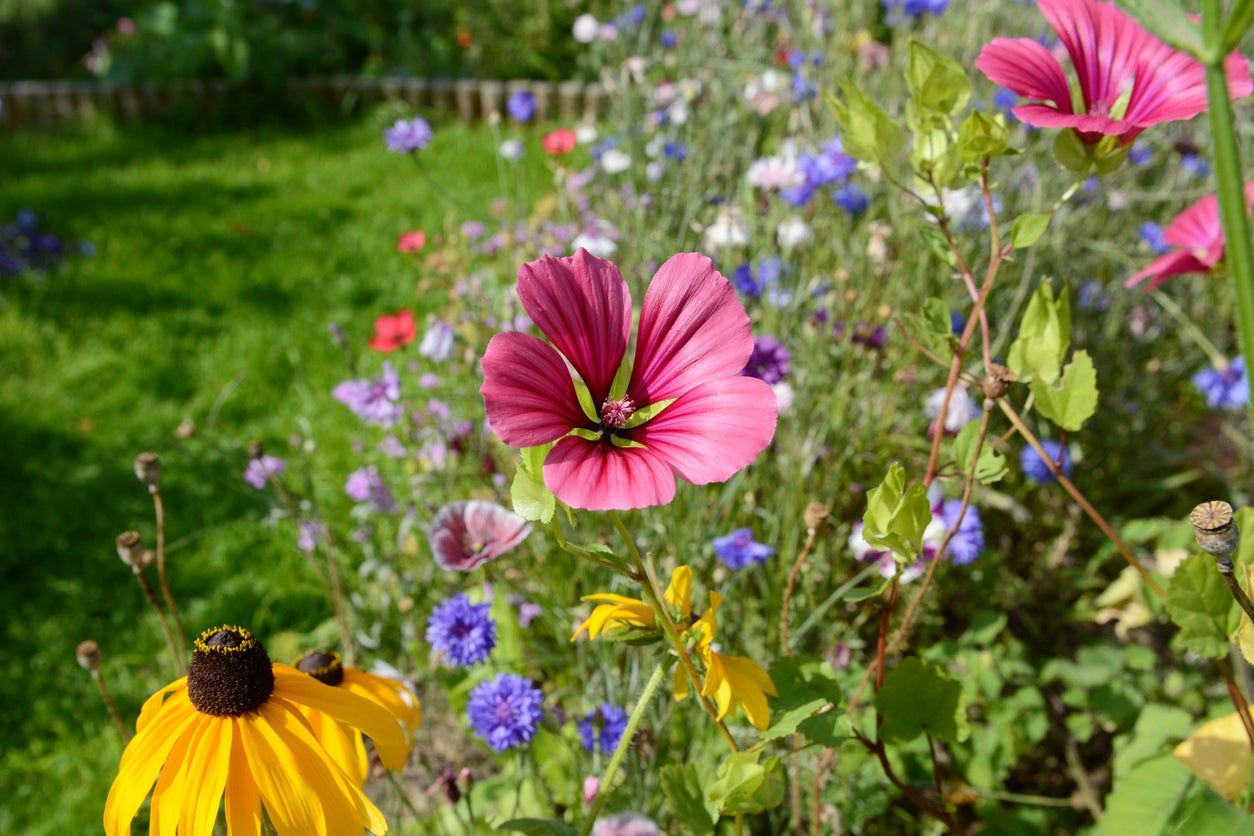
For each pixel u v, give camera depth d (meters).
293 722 0.62
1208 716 0.88
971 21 1.27
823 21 1.50
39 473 1.28
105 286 1.66
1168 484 1.10
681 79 1.40
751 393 0.56
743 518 0.94
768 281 0.99
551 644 0.98
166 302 1.63
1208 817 0.62
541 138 2.24
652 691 0.63
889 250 1.08
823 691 0.66
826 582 0.95
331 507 1.17
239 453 1.28
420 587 0.99
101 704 1.03
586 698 0.85
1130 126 0.60
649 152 1.23
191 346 1.52
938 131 0.66
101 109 2.58
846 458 1.00
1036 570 1.04
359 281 1.68
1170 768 0.75
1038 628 1.00
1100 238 1.21
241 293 1.66
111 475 1.28
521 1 2.66
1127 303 1.17
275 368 1.46
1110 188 1.18
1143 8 0.46
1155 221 1.27
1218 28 0.44
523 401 0.54
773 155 1.21
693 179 1.08
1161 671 0.96
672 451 0.55
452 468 1.02
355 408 1.01
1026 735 0.88
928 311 0.69
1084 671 0.90
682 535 0.89
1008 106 1.16
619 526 0.58
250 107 2.57
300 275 1.70
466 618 0.79
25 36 2.93
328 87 2.61
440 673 0.90
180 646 0.79
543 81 2.67
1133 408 1.14
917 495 0.60
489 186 1.90
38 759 0.99
